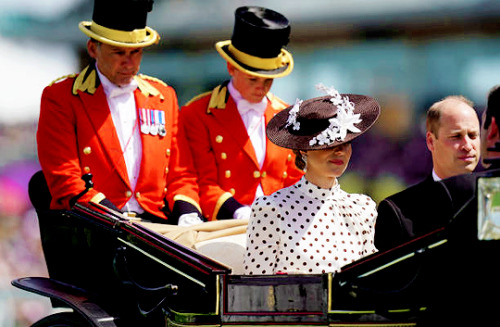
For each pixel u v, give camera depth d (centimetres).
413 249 1297
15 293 3041
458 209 1338
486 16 3506
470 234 1267
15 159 4397
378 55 3684
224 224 1703
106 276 1614
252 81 1930
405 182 3531
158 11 3872
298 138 1491
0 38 4138
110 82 1850
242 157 1953
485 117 1341
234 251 1620
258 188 1969
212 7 3806
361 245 1516
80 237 1659
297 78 3788
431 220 1370
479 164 2570
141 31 1825
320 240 1474
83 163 1814
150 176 1858
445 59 3641
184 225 1770
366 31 3681
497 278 1267
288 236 1467
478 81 3622
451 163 1479
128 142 1856
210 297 1388
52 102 1814
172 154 1917
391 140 3606
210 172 1941
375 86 3703
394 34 3669
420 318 1320
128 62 1822
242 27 1922
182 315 1410
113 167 1827
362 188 3588
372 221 1534
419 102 3662
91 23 1897
